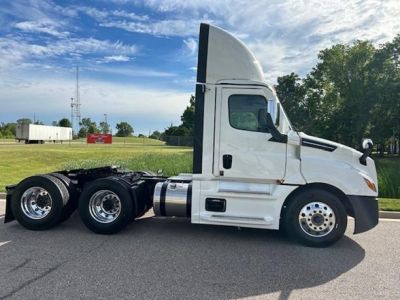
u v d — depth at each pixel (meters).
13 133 120.62
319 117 50.53
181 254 5.93
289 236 7.00
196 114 6.67
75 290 4.46
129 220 7.01
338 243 6.73
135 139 113.56
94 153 31.47
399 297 4.48
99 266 5.30
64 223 7.82
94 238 6.76
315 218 6.46
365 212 6.36
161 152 31.98
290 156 6.50
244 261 5.68
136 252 5.98
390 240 6.98
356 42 49.97
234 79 6.59
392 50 46.41
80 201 7.09
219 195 6.65
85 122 133.88
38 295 4.31
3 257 5.64
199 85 6.64
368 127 46.69
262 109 6.48
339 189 6.44
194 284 4.75
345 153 6.55
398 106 44.03
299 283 4.87
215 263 5.55
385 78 46.00
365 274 5.23
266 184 6.58
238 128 6.57
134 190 7.14
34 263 5.39
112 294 4.38
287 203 6.59
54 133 76.75
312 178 6.44
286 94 51.69
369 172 6.59
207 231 7.38
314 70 52.81
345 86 49.59
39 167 22.67
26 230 7.27
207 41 6.62
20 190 7.24
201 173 6.68
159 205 7.10
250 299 4.37
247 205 6.60
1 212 8.94
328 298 4.44
